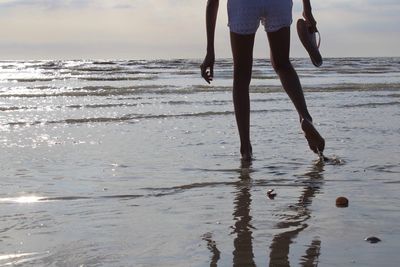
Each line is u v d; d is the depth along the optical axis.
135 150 6.34
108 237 3.12
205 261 2.71
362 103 12.15
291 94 5.64
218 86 18.06
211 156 5.93
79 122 9.04
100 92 15.26
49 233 3.20
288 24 5.55
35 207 3.80
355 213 3.62
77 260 2.74
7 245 2.97
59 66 47.47
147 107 11.45
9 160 5.70
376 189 4.35
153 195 4.17
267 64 54.47
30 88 17.23
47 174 4.99
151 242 3.02
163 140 7.12
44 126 8.55
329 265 2.64
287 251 2.86
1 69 39.88
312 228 3.28
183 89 16.44
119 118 9.49
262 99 13.23
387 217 3.52
